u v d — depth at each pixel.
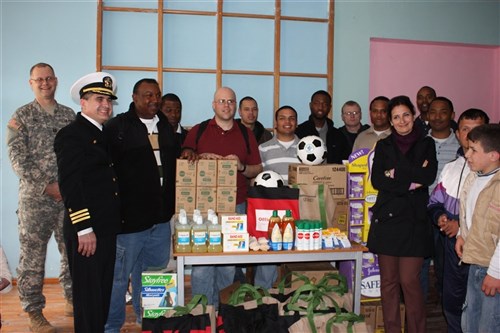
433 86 5.14
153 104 2.74
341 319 2.17
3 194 4.21
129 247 2.76
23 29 4.17
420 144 2.56
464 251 2.07
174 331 2.15
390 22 4.83
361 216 2.94
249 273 3.59
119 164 2.69
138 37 4.38
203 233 2.48
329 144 4.00
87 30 4.28
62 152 2.31
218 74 4.45
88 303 2.39
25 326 3.20
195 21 4.48
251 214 2.66
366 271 2.95
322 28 4.72
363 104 4.84
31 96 4.22
